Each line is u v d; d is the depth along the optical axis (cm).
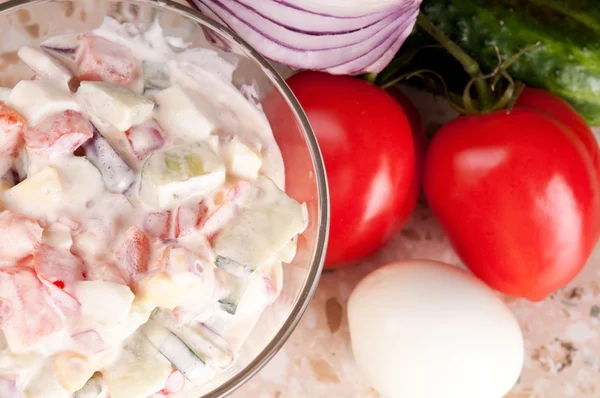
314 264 36
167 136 35
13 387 33
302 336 42
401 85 43
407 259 43
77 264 33
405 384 39
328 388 42
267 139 37
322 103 39
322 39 38
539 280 39
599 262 43
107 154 34
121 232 34
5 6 35
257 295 36
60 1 35
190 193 34
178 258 33
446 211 40
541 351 43
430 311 39
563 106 40
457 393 39
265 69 36
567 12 39
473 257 40
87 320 33
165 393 35
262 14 38
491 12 39
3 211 33
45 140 33
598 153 41
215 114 36
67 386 33
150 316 34
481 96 39
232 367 36
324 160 39
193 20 36
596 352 43
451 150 39
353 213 39
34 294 33
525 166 38
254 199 35
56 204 33
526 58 40
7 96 34
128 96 34
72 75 35
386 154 39
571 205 38
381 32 38
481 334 39
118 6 36
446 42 39
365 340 40
